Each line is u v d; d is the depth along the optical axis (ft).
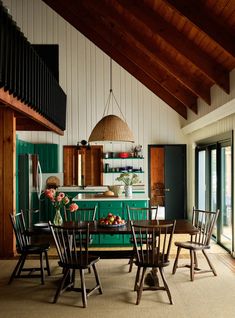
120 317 11.48
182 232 13.73
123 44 26.48
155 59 23.31
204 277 15.52
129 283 14.87
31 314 11.79
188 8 15.57
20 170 22.94
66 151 32.27
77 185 32.01
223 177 22.17
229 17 14.84
